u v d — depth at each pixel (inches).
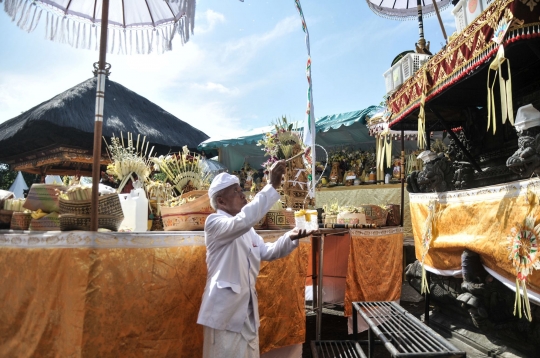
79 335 81.7
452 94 185.6
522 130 120.6
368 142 410.3
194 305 107.0
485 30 125.3
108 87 307.0
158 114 340.2
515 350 143.1
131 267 91.4
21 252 93.2
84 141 264.2
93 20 135.3
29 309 89.8
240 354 92.4
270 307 134.6
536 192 120.4
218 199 106.4
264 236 140.2
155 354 95.1
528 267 120.8
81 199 90.1
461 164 196.7
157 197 139.4
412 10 263.6
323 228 173.3
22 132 250.8
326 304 227.5
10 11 110.2
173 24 136.7
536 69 154.6
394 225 223.0
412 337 102.3
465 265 154.9
